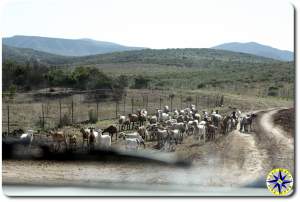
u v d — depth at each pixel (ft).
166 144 83.66
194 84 263.08
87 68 193.67
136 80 224.94
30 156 75.82
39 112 127.34
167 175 63.46
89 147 82.64
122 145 85.20
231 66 391.24
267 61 398.21
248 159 70.23
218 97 186.80
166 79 300.20
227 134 95.71
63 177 63.26
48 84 183.73
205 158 72.02
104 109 143.64
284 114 127.03
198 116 118.32
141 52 515.09
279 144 81.15
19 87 177.88
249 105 166.30
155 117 109.81
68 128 105.70
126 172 65.31
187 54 505.66
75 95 169.37
